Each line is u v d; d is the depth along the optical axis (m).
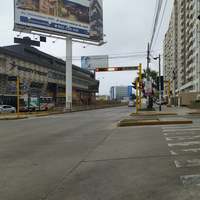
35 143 13.12
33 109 52.69
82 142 12.89
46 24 49.78
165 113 33.53
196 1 86.31
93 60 75.44
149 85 45.56
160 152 9.75
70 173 7.46
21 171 7.87
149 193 5.69
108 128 18.97
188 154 9.27
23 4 47.00
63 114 43.88
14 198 5.70
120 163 8.38
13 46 62.31
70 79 53.41
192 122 20.05
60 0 51.69
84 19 55.69
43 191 6.07
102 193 5.79
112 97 158.88
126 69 45.78
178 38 129.12
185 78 113.00
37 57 67.25
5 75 50.28
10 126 23.62
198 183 6.23
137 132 15.75
